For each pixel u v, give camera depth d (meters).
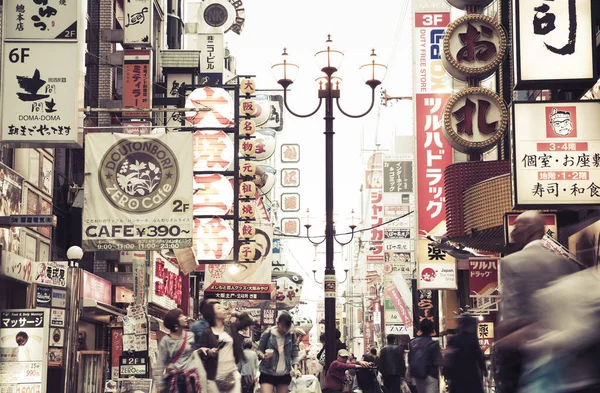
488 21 21.70
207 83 37.84
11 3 18.02
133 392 18.16
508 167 21.25
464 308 33.59
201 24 48.66
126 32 28.42
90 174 21.61
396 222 47.25
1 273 18.38
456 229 21.42
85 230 21.42
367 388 20.16
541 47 16.47
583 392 6.32
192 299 42.28
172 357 12.38
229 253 29.50
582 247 16.33
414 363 15.17
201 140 30.00
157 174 21.67
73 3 18.03
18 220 16.09
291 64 21.22
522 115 16.47
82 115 18.25
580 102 16.47
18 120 17.67
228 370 11.95
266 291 36.72
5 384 17.55
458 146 21.56
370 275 71.50
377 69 21.05
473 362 12.45
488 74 21.83
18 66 17.83
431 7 33.06
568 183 16.28
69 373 19.19
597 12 16.75
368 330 83.50
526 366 6.59
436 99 32.72
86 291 23.06
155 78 36.84
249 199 30.70
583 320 6.35
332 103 21.39
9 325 17.72
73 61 17.88
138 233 21.47
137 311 19.52
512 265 6.78
